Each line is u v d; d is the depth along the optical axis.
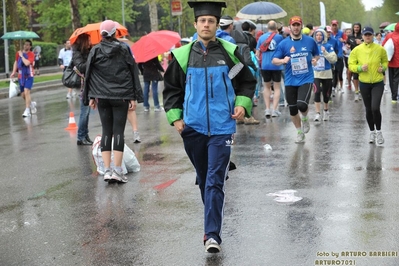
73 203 11.27
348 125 19.38
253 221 9.66
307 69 16.06
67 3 72.62
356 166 13.35
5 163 15.35
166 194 11.59
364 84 15.71
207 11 8.34
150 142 17.50
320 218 9.69
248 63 18.92
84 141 17.66
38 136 19.88
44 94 38.97
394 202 10.46
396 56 24.56
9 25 61.66
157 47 23.28
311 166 13.51
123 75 12.59
